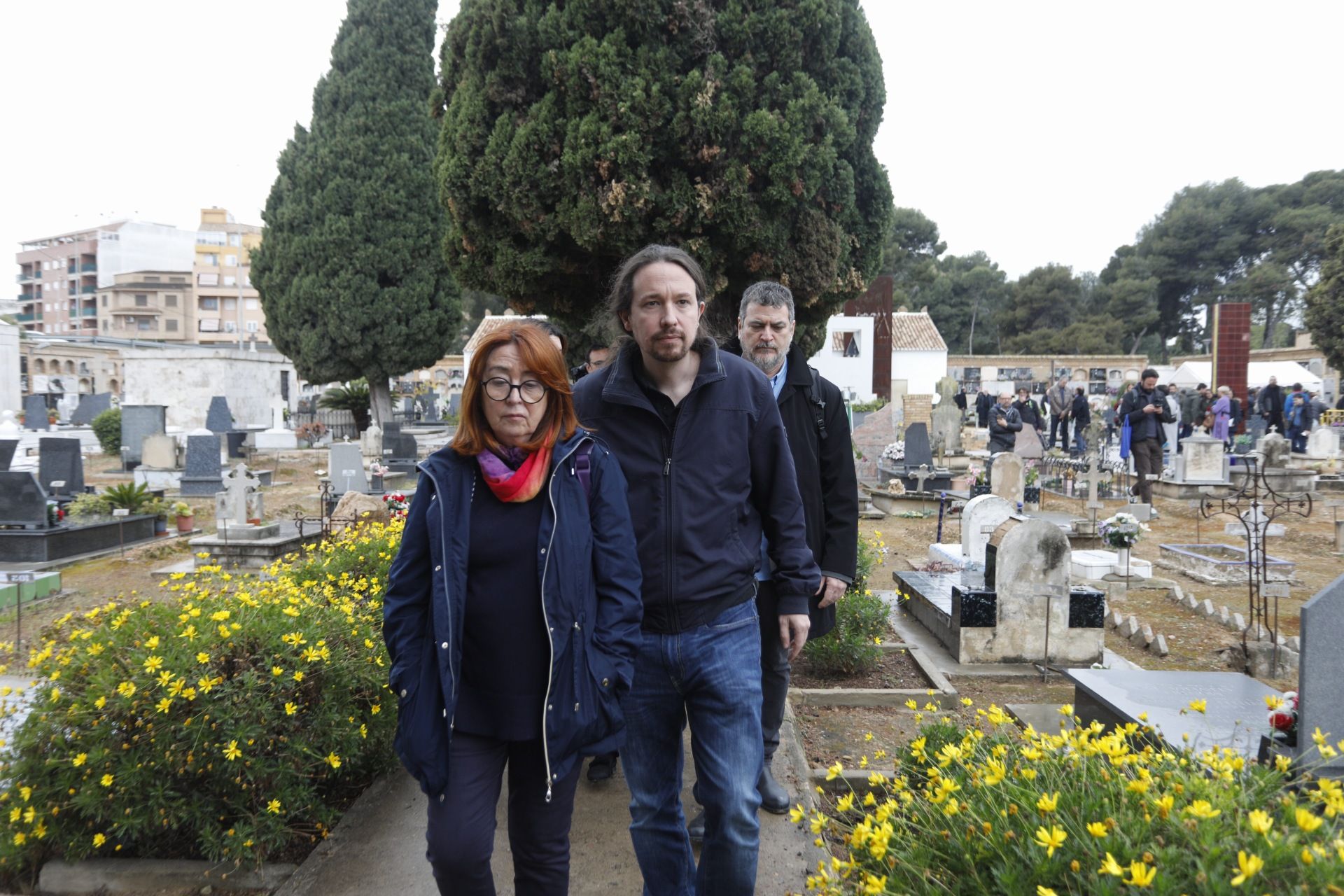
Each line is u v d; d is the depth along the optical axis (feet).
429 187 71.00
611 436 7.91
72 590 26.17
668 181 27.45
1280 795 6.72
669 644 7.55
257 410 89.25
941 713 14.97
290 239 70.03
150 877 9.89
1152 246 224.33
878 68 30.25
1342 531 32.71
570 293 31.12
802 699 15.62
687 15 26.45
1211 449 48.16
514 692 6.98
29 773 9.93
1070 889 5.42
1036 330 217.15
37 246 337.93
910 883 6.29
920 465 46.83
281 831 9.95
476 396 7.25
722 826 7.25
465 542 7.02
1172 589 24.95
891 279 85.61
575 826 10.48
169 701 9.39
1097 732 7.70
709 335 8.25
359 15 69.31
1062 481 50.98
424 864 9.71
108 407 87.81
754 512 8.25
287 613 11.09
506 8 27.40
